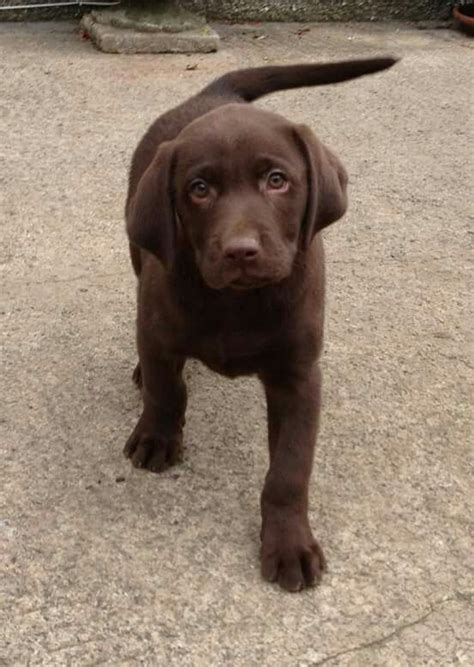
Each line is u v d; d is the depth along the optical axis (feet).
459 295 4.23
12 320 3.85
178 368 2.98
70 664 2.35
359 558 2.72
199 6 8.52
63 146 5.57
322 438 3.22
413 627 2.49
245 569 2.67
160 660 2.37
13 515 2.84
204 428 3.26
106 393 3.43
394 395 3.49
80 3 8.16
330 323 3.94
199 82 6.77
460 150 5.84
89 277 4.21
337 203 2.66
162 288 2.72
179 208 2.58
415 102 6.61
